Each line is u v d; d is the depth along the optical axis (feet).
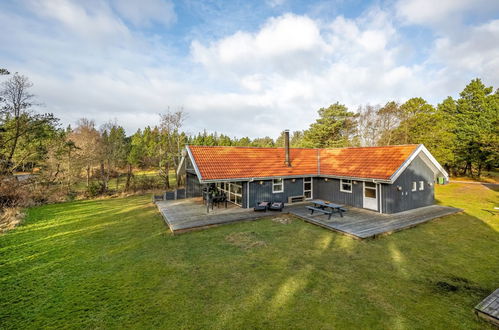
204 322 14.28
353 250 25.44
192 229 33.60
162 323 14.26
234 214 40.19
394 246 26.43
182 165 60.49
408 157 38.96
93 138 88.43
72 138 90.74
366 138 121.08
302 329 13.48
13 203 54.08
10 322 14.71
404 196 40.70
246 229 33.71
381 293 17.15
